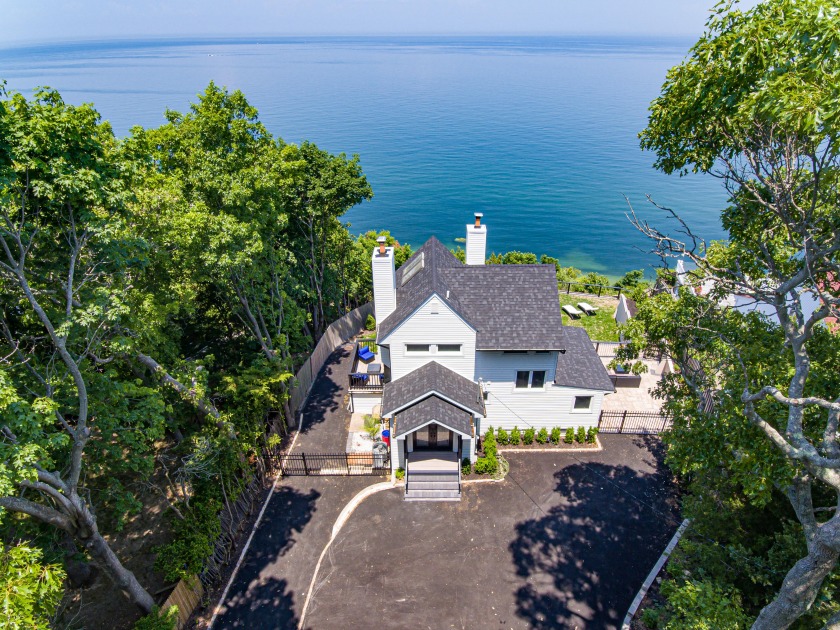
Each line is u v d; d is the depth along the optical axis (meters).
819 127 11.04
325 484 26.83
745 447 14.82
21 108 15.02
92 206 16.52
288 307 33.22
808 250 13.27
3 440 13.94
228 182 25.94
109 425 17.70
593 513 24.62
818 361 16.11
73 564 20.56
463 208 104.44
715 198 106.38
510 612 20.14
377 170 130.75
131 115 196.88
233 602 20.75
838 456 12.88
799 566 13.52
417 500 25.56
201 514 21.30
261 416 27.64
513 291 28.89
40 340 17.78
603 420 30.58
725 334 17.39
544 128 181.62
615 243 87.12
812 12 10.75
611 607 20.28
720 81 12.91
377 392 31.70
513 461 28.03
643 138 17.17
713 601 15.55
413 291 29.36
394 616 20.11
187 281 26.61
